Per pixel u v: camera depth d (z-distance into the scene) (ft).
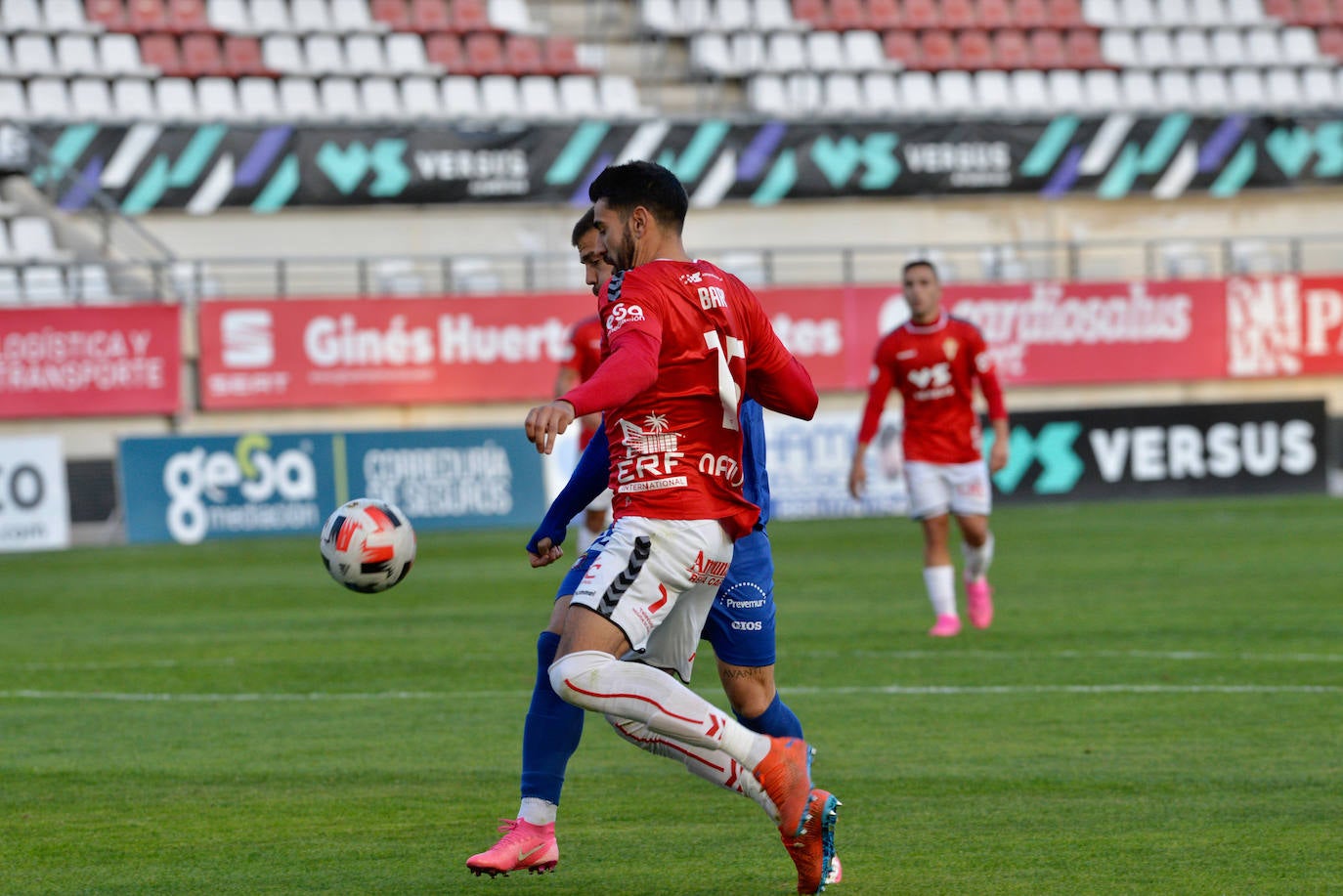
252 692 100.07
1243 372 265.75
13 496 213.66
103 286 256.93
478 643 120.57
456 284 269.64
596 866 57.77
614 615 48.60
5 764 78.28
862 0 342.23
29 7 298.97
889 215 294.87
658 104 316.40
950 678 99.71
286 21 315.37
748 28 325.62
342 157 273.95
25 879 57.11
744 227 289.94
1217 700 90.68
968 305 257.75
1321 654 106.63
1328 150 302.25
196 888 55.57
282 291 249.96
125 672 109.40
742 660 53.93
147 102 288.92
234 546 209.36
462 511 226.79
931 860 57.52
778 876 55.93
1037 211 299.38
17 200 268.62
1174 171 298.35
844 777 72.28
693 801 68.59
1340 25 350.02
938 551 119.14
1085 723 84.48
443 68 307.17
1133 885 53.83
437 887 55.11
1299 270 283.18
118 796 70.85
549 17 330.95
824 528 217.56
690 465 49.42
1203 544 183.32
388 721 88.99
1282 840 59.77
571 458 232.12
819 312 252.62
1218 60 342.64
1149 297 262.88
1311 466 250.98
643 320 47.60
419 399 244.83
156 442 217.36
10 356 228.02
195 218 271.69
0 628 135.95
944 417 117.19
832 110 315.58
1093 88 328.49
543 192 280.92
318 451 222.48
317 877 56.80
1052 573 159.63
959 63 329.52
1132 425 245.86
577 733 52.60
